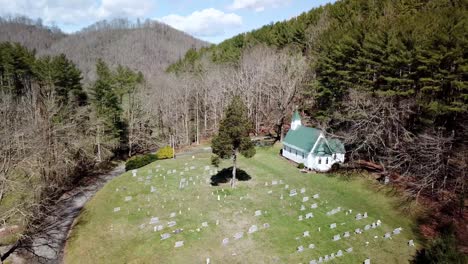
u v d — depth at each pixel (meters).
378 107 42.62
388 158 42.16
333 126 57.06
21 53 70.69
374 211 37.28
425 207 36.66
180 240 31.19
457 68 38.50
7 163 32.22
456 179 35.94
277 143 65.50
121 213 37.28
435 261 25.73
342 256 28.73
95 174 54.12
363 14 75.44
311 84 61.03
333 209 37.25
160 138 73.62
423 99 41.28
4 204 35.94
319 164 50.12
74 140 49.28
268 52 86.19
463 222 33.22
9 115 45.16
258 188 43.44
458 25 39.94
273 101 73.06
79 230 35.06
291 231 32.72
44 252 31.72
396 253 29.39
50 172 43.66
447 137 37.91
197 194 41.56
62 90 62.81
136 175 49.31
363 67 51.84
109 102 60.94
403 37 45.84
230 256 28.84
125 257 29.45
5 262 29.89
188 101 79.12
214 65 105.31
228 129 40.50
